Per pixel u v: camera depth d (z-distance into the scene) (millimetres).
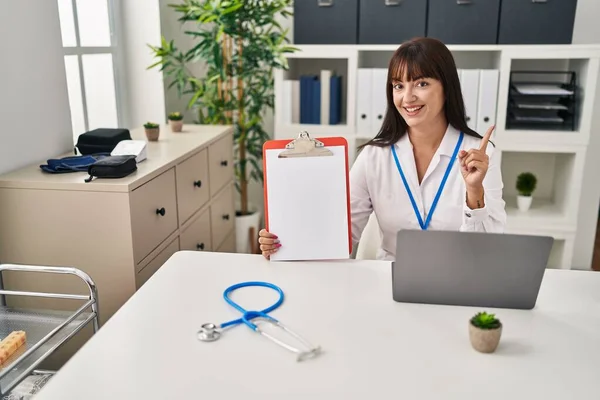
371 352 1065
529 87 3266
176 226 2283
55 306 1957
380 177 1813
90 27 2809
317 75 3770
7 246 1926
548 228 3295
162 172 2102
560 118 3270
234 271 1432
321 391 946
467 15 3162
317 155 1459
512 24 3141
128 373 999
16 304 1979
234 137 3490
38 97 2162
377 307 1248
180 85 3320
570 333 1143
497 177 1699
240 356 1054
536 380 981
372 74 3287
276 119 3486
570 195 3248
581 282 1391
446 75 1652
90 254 1887
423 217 1763
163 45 3098
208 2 3039
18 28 2033
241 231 3539
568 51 3057
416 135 1760
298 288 1338
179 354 1060
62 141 2330
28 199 1871
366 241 1892
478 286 1236
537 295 1229
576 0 3076
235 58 3449
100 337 1118
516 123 3348
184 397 932
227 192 3066
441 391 947
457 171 1727
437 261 1216
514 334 1138
